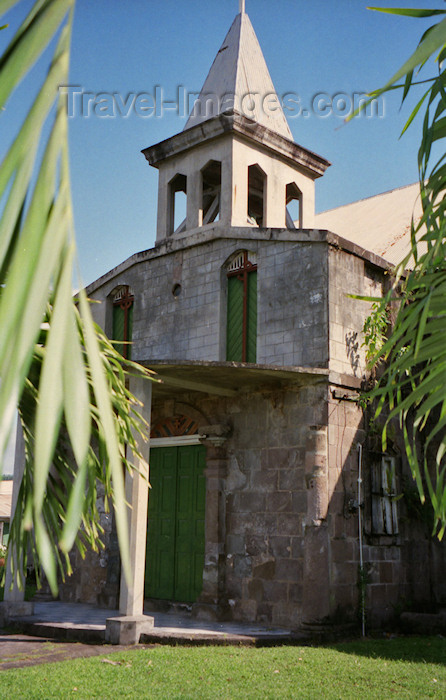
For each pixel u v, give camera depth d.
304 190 15.31
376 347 11.81
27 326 0.78
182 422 12.84
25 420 3.31
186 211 14.51
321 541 10.27
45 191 0.84
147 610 12.39
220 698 6.51
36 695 6.45
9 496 29.55
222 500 11.68
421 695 6.81
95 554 13.29
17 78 0.81
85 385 0.84
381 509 11.40
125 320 15.20
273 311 12.06
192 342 13.52
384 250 15.54
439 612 11.65
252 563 11.09
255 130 14.01
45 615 11.19
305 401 10.96
